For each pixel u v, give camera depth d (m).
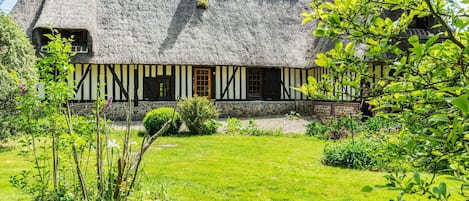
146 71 17.97
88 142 4.22
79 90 16.84
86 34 17.06
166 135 13.47
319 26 1.96
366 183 6.50
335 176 7.05
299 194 5.88
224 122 17.20
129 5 19.28
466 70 1.65
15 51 10.74
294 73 20.20
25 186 4.51
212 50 18.61
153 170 7.47
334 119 13.88
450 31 1.69
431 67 1.72
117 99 17.52
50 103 4.03
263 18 21.16
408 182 1.70
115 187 3.89
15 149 9.95
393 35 1.84
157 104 18.02
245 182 6.57
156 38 18.28
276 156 9.22
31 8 18.42
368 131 10.84
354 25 1.83
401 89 1.81
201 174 7.15
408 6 1.82
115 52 17.19
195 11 20.02
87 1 18.48
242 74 19.41
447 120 1.44
